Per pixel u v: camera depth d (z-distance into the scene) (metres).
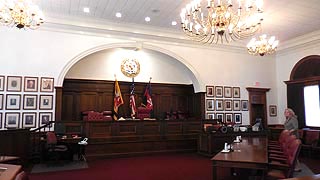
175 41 9.93
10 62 7.77
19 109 7.77
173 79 10.88
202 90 10.29
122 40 9.19
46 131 7.82
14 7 5.41
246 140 6.41
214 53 10.69
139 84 10.32
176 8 7.60
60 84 8.27
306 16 8.08
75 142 7.43
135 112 9.69
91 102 9.61
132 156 8.61
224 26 5.68
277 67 11.78
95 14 8.14
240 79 11.09
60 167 6.80
